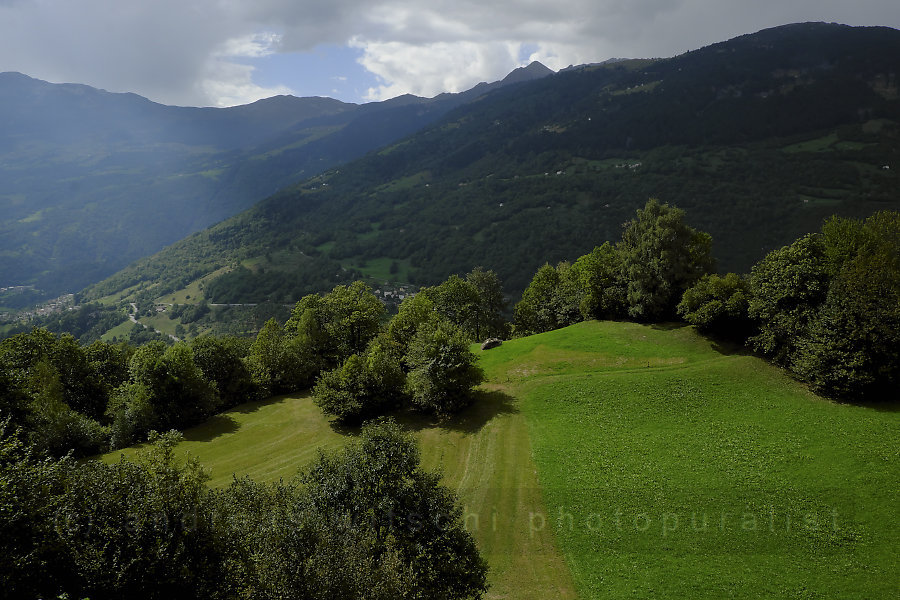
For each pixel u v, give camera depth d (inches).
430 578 893.2
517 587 1167.6
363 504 964.6
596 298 2925.7
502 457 1729.8
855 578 1086.4
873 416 1632.6
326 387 2230.6
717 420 1761.8
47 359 2518.5
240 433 2240.4
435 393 2074.3
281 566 670.5
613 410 1918.1
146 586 666.8
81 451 2016.5
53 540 679.7
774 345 2026.3
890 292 1726.1
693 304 2384.4
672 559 1206.3
